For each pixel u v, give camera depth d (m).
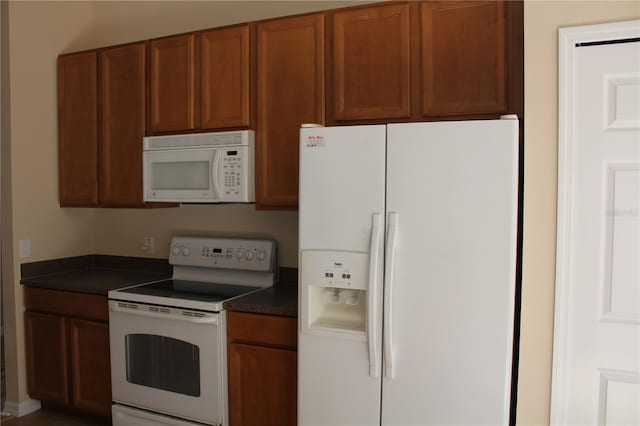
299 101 2.41
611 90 1.78
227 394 2.32
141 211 3.30
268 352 2.22
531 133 1.86
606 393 1.81
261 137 2.49
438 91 2.16
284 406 2.21
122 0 3.31
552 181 1.84
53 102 3.14
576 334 1.83
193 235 3.12
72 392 2.83
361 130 1.86
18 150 2.94
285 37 2.43
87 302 2.75
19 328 2.96
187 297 2.42
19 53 2.93
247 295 2.49
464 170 1.74
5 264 2.96
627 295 1.77
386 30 2.24
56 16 3.15
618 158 1.77
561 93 1.81
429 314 1.78
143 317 2.48
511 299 1.70
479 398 1.74
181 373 2.41
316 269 1.92
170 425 2.42
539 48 1.85
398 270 1.82
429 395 1.79
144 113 2.83
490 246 1.71
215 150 2.55
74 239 3.33
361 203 1.87
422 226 1.79
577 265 1.82
